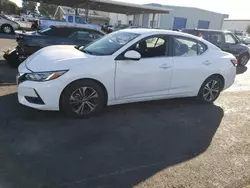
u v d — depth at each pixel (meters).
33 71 4.01
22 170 2.85
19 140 3.47
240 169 3.25
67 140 3.60
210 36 11.33
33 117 4.21
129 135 3.93
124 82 4.50
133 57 4.36
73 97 4.16
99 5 24.97
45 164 3.01
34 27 23.39
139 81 4.64
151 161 3.27
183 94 5.34
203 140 3.98
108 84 4.36
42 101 4.00
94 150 3.41
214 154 3.57
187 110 5.29
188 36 5.33
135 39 4.64
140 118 4.62
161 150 3.57
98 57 4.32
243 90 7.57
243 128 4.59
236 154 3.62
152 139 3.87
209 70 5.47
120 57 4.43
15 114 4.27
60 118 4.26
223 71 5.69
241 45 12.15
